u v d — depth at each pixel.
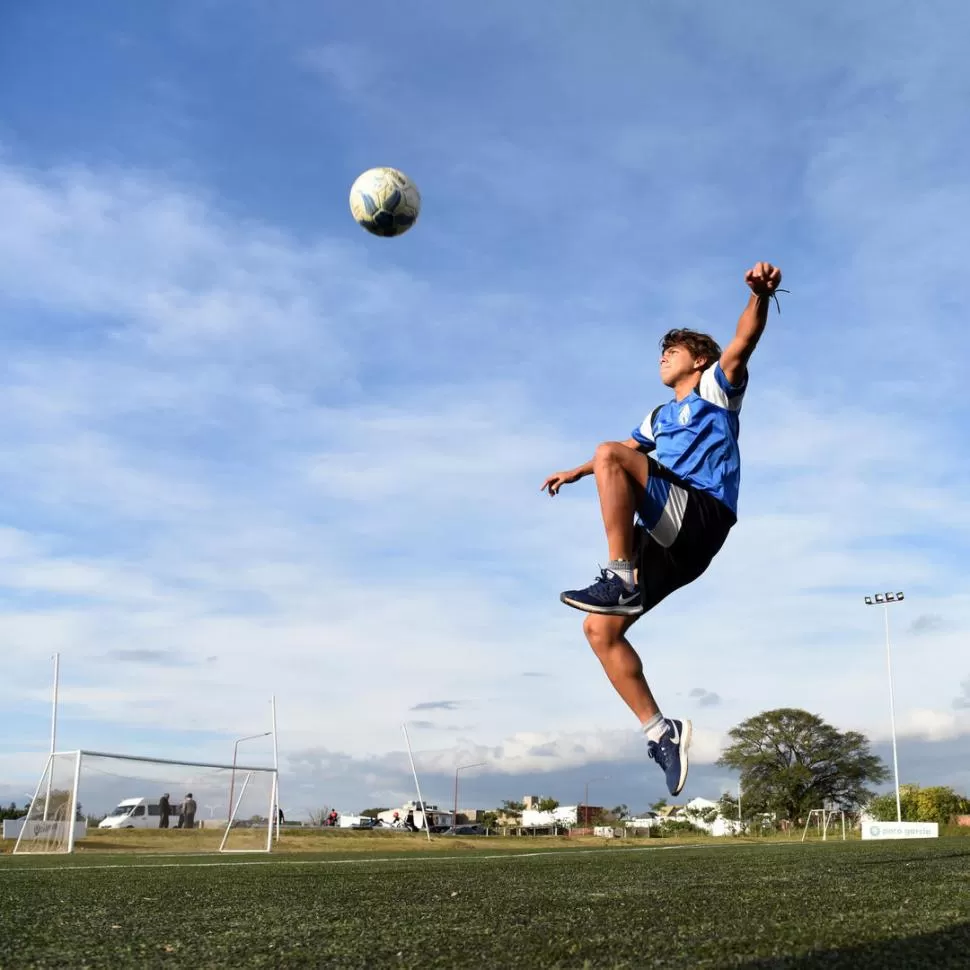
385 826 55.94
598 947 2.13
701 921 2.60
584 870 6.02
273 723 30.34
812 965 1.82
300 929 2.61
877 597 56.06
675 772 3.42
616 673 3.53
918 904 2.96
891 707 54.06
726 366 3.77
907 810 68.94
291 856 14.13
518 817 98.62
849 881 4.10
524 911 3.03
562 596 3.43
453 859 10.38
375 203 5.24
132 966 1.97
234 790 20.45
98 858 12.26
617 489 3.51
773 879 4.36
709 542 3.68
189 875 6.17
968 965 1.82
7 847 20.92
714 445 3.75
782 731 76.38
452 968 1.89
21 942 2.36
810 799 74.81
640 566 3.65
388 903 3.46
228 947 2.25
